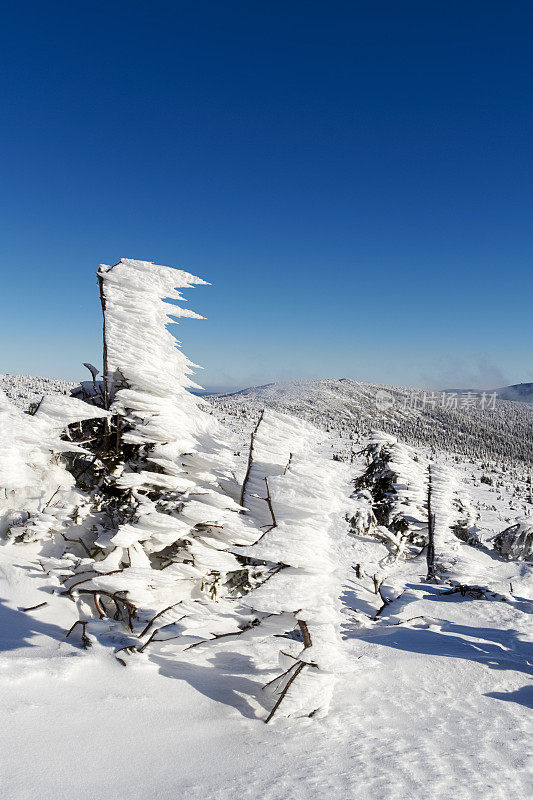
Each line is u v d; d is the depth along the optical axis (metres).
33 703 3.04
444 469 17.62
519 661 6.14
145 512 5.61
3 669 3.26
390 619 8.91
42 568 5.18
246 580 6.10
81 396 7.90
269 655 4.87
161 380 6.54
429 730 3.84
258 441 5.14
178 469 6.34
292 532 4.30
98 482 6.87
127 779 2.54
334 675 4.04
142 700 3.45
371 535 17.55
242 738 3.27
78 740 2.80
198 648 4.57
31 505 5.95
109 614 4.94
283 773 2.83
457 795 2.72
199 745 3.06
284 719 3.65
